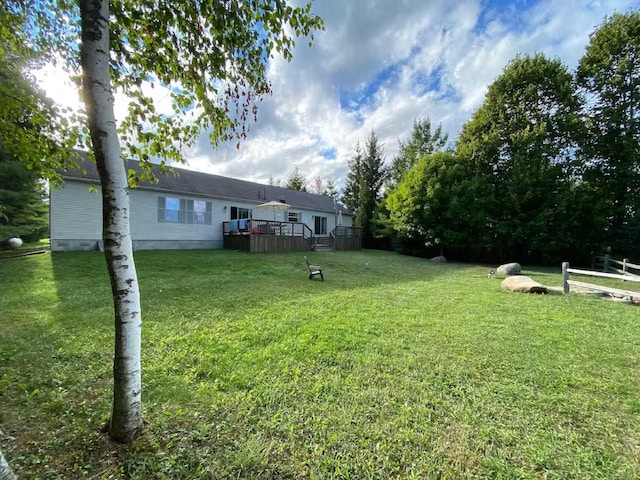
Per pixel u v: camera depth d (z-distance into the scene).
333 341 3.85
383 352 3.56
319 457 1.90
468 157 17.11
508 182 15.76
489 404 2.51
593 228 14.38
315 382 2.84
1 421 2.14
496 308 5.75
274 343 3.77
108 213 1.81
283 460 1.87
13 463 1.74
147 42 2.33
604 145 14.57
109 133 1.76
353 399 2.56
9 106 2.54
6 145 2.80
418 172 17.72
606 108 14.45
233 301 5.79
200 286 7.01
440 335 4.17
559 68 15.46
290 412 2.37
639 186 13.80
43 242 17.50
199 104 2.68
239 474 1.75
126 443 1.93
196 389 2.67
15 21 2.36
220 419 2.26
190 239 14.90
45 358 3.18
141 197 13.28
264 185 21.19
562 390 2.76
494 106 16.58
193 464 1.81
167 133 2.72
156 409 2.35
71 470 1.71
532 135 15.03
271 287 7.27
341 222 24.02
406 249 19.73
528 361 3.36
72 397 2.49
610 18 14.42
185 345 3.63
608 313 5.44
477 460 1.90
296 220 20.34
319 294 6.74
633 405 2.51
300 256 13.72
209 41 2.34
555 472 1.81
